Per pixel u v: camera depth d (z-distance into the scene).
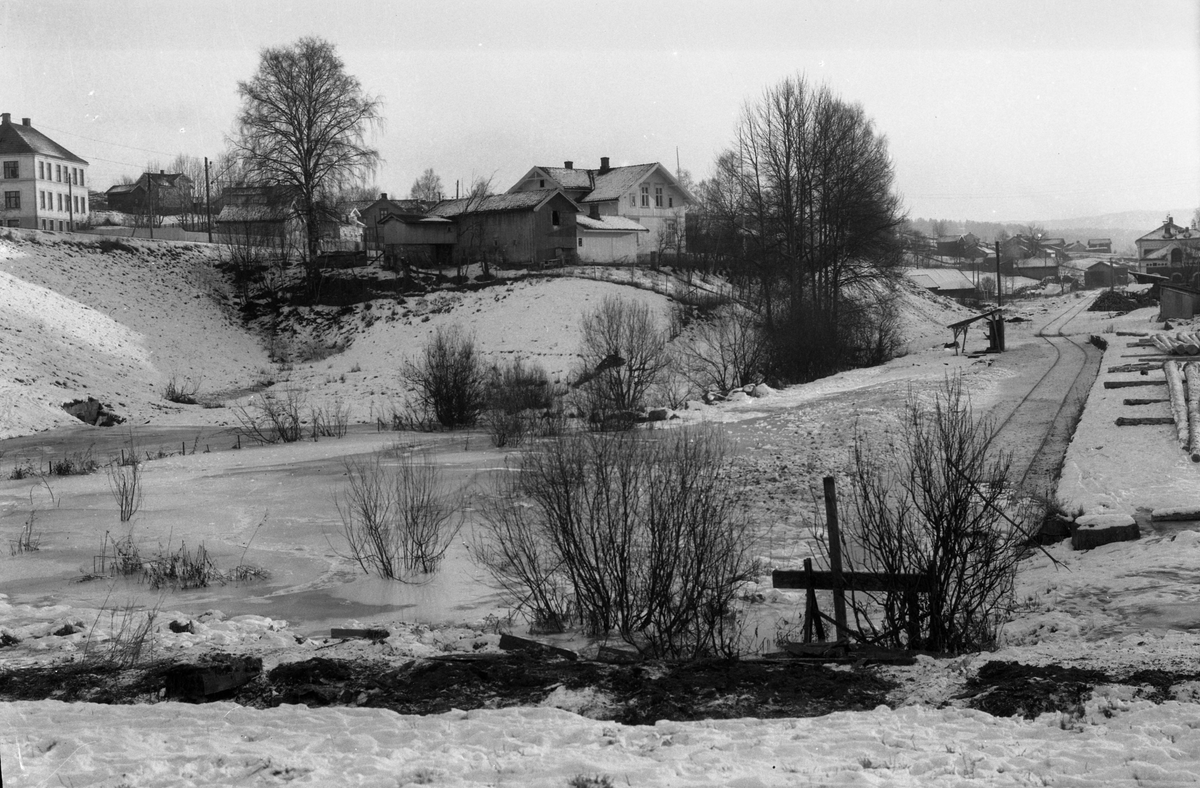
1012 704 7.58
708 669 9.16
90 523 21.95
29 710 8.43
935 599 10.54
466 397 39.62
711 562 12.10
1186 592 11.48
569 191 88.25
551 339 55.16
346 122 69.81
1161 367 34.72
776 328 47.75
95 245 65.31
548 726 7.56
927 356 51.16
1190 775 5.82
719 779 6.14
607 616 12.44
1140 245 111.25
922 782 5.97
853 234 55.16
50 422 41.94
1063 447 22.59
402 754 6.98
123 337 55.69
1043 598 12.27
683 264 70.44
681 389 44.84
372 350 58.94
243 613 14.68
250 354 60.06
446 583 15.92
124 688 9.37
